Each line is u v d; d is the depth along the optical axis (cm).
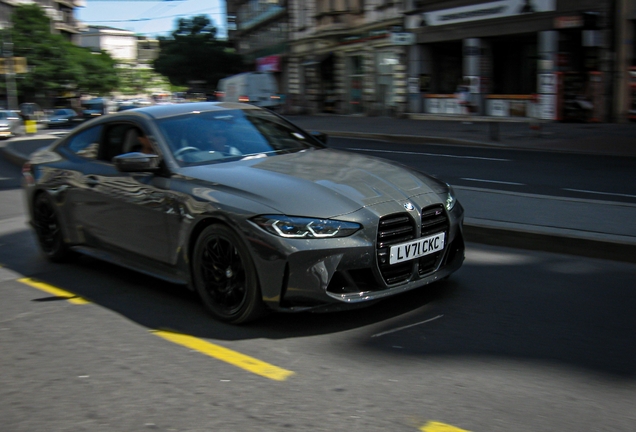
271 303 393
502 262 559
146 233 477
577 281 500
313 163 467
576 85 2091
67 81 6081
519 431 282
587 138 1647
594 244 561
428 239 424
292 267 383
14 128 2902
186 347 389
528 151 1505
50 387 342
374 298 397
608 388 322
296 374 346
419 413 299
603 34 1981
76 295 504
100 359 376
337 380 338
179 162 471
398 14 2809
